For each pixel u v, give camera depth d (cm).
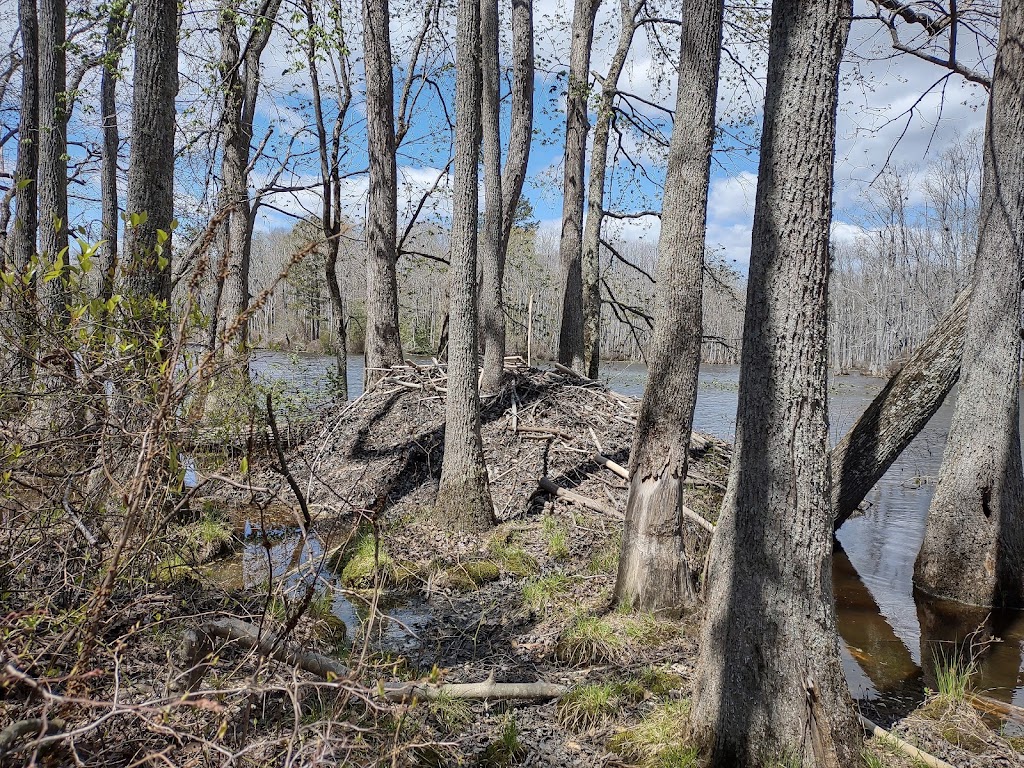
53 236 1139
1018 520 791
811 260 372
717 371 3928
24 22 1424
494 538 866
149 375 334
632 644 588
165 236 372
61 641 300
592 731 462
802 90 368
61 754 282
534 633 632
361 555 806
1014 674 613
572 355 1585
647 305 2052
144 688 361
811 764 370
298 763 309
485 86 1061
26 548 359
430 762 417
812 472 376
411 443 1179
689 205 632
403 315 2017
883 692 570
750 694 384
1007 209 769
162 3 748
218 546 796
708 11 609
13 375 362
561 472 1042
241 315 297
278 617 427
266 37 1440
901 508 1247
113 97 1738
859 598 818
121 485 339
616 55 1689
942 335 895
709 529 857
